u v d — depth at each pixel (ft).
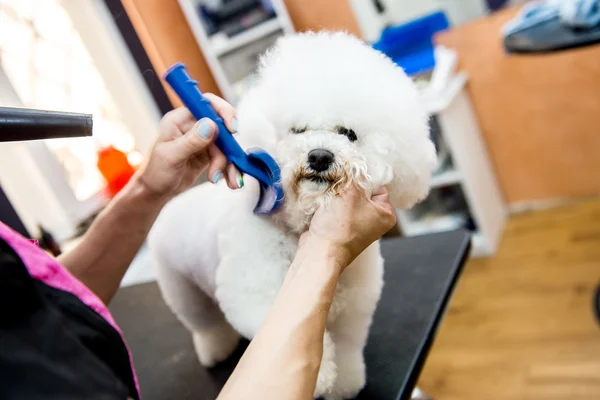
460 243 3.81
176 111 2.46
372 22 6.37
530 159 7.22
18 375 1.01
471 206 6.76
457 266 3.53
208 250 2.66
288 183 2.28
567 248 6.52
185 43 4.21
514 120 6.98
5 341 1.03
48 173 3.34
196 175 2.65
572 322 5.41
